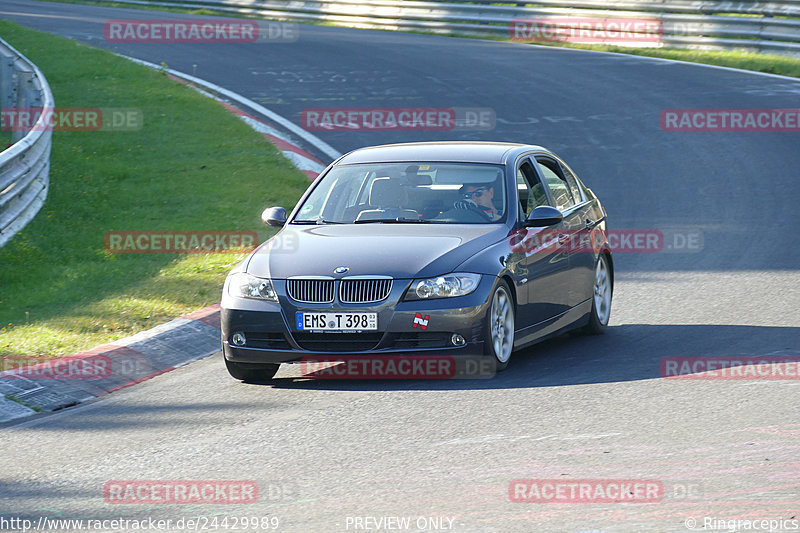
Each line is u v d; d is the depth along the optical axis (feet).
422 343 87.97
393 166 103.45
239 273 92.94
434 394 84.23
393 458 68.13
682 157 197.26
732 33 289.12
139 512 60.44
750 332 102.42
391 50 319.27
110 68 276.21
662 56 296.92
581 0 323.98
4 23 360.07
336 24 393.70
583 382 86.33
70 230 154.92
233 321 90.58
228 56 316.40
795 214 158.71
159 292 121.39
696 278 128.98
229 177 183.11
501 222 96.43
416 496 60.80
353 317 87.45
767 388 81.46
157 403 86.17
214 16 419.13
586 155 200.75
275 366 94.22
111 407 85.66
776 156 194.39
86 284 127.85
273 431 76.02
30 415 84.53
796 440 68.08
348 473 65.62
